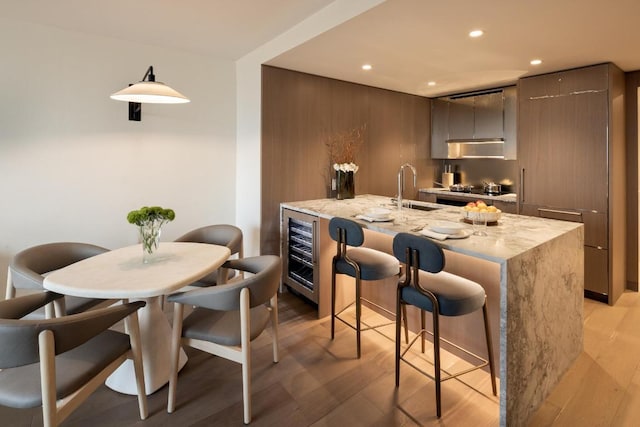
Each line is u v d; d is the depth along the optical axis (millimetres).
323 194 3918
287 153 3615
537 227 2357
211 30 2938
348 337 2701
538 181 3684
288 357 2432
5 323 1275
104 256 2316
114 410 1922
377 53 3002
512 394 1726
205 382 2164
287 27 2865
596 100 3260
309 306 3270
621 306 3273
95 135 3082
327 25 2500
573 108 3406
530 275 1828
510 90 4152
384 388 2115
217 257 2307
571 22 2336
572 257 2264
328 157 3920
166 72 3391
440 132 4949
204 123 3664
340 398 2027
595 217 3320
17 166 2787
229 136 3840
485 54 3004
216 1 2408
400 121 4625
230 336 1826
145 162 3354
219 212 3846
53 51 2850
